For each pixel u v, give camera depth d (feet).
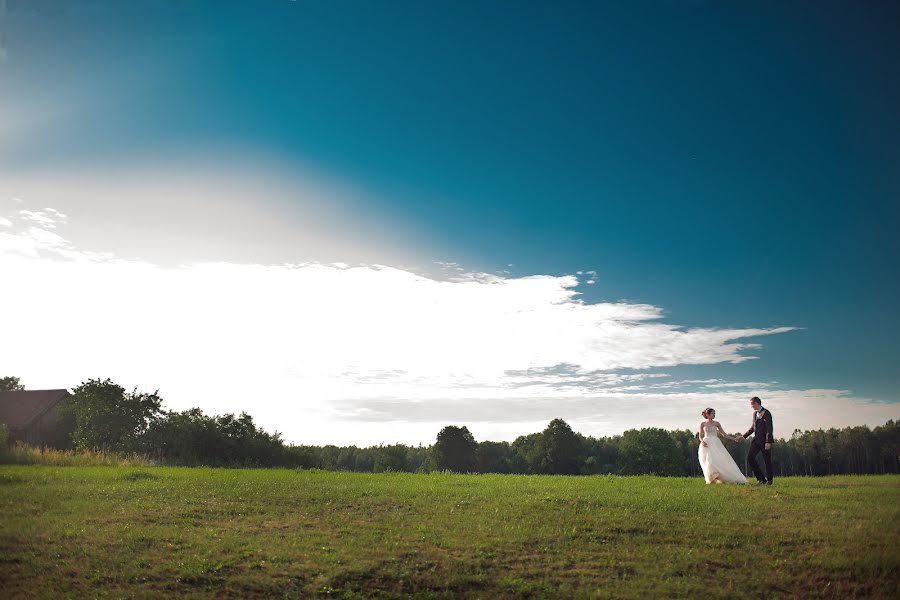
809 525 45.29
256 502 53.26
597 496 56.54
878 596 34.58
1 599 32.30
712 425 68.90
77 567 36.01
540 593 34.22
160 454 162.20
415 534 42.96
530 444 282.15
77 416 169.37
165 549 38.99
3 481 64.28
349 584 34.73
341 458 276.62
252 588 34.12
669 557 39.22
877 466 105.40
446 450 260.83
